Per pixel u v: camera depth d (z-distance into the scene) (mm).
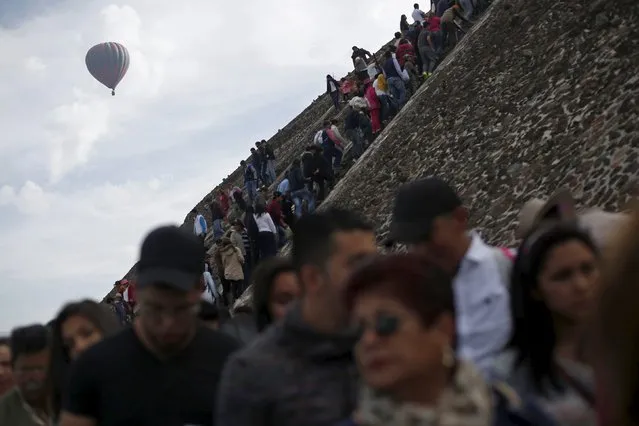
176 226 4395
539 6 25359
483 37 27719
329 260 3834
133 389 4352
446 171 21688
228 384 3914
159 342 4320
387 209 23094
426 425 2871
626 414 2123
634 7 19203
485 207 17797
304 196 27609
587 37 20266
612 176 13859
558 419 3877
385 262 2939
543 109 19188
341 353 3830
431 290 2885
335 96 43250
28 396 5590
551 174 16234
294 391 3791
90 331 5293
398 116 29047
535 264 3998
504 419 3410
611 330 2127
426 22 31750
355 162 29375
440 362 2936
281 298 5684
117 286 28781
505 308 4910
